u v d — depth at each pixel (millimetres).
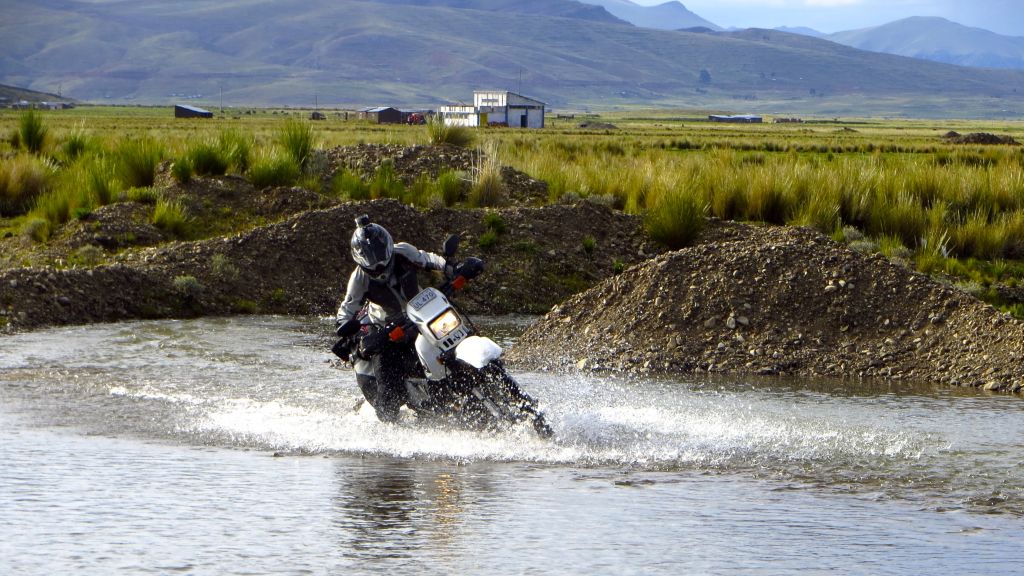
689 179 30766
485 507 7895
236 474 8891
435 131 35938
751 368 14609
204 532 7191
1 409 11492
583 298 16844
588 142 79875
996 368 13711
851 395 12859
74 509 7746
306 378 13711
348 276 22406
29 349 15469
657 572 6414
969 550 6887
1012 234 25719
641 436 10477
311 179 28703
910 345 14773
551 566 6520
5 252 22609
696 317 15719
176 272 20766
